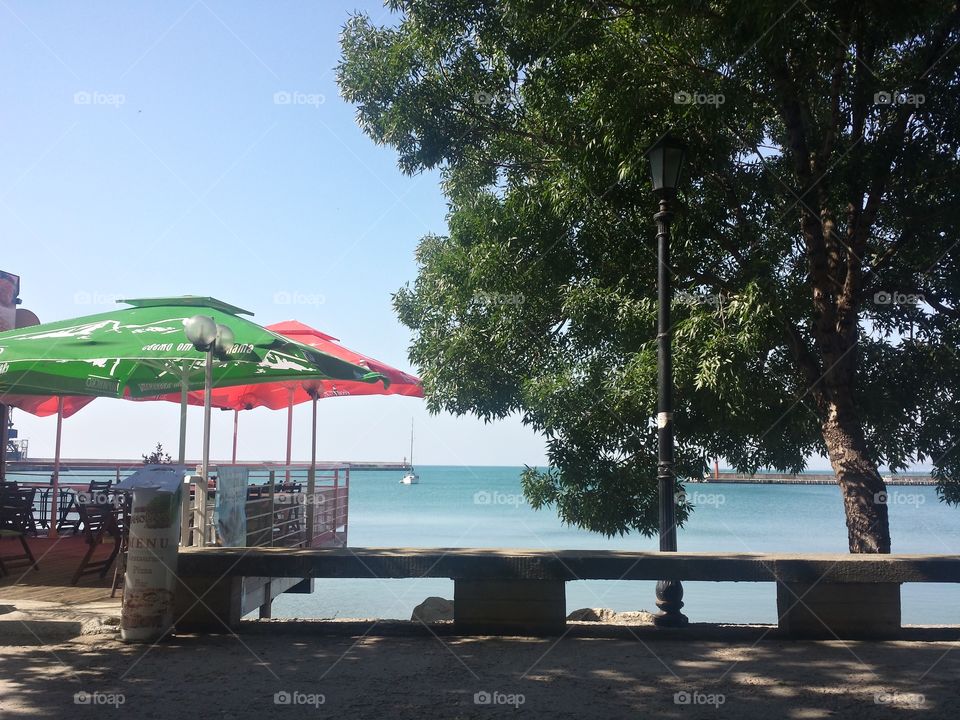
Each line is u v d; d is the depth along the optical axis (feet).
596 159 34.83
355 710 16.22
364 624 24.08
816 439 37.91
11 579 30.66
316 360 36.70
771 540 123.95
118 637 22.77
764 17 27.66
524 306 39.45
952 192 32.76
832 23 30.14
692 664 20.03
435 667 19.67
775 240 34.50
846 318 34.78
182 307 34.65
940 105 31.53
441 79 40.29
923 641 22.63
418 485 418.51
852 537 33.63
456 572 23.40
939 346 36.47
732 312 30.60
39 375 42.34
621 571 23.12
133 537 22.53
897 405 36.78
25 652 20.95
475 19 37.76
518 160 42.96
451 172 44.60
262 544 33.78
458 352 40.83
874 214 34.32
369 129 40.52
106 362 39.52
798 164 34.06
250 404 50.93
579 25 34.06
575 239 38.81
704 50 33.17
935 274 36.09
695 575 22.98
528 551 24.52
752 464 37.76
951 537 140.56
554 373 37.70
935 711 16.20
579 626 23.67
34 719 15.44
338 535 52.11
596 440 37.52
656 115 32.89
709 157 34.35
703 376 30.30
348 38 40.57
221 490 28.04
